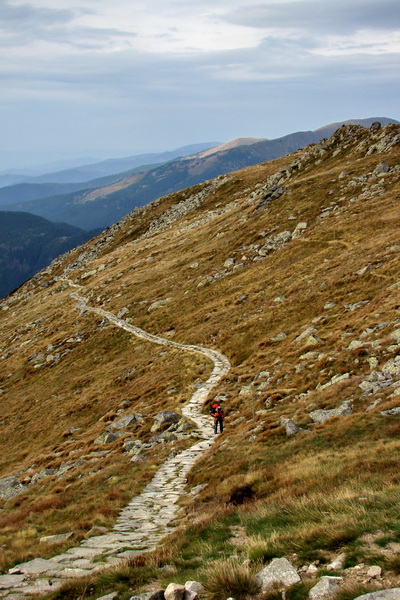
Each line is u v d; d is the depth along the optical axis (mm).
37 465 41969
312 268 68000
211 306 74875
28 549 15977
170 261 111938
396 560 7898
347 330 40062
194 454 28109
